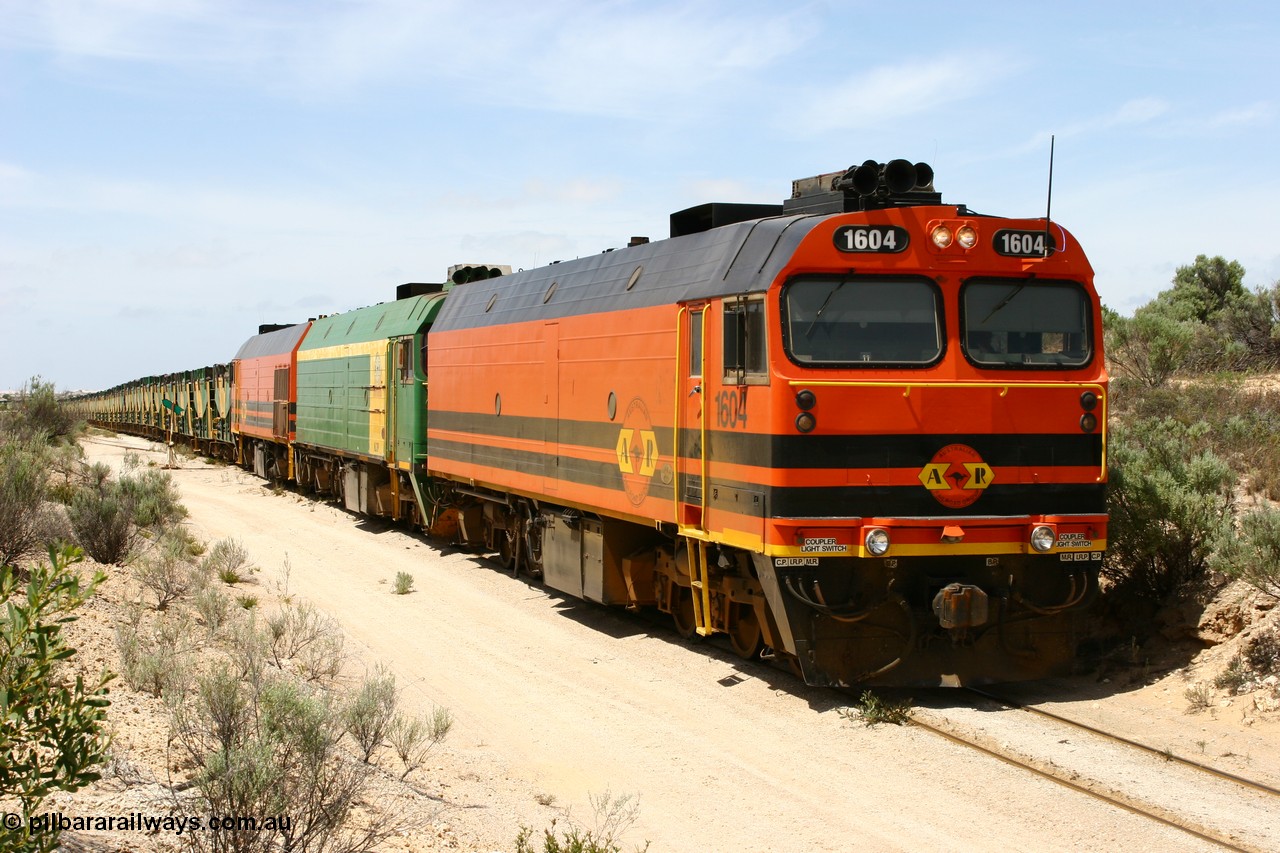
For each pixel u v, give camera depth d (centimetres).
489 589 1501
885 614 912
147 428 5616
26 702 459
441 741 830
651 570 1248
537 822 675
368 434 2197
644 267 1196
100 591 1111
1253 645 893
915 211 924
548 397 1388
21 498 1261
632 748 824
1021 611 930
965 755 774
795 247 903
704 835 657
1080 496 934
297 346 2891
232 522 2225
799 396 880
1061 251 948
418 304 2008
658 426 1105
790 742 823
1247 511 1107
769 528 887
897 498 893
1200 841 619
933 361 913
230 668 888
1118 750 773
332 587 1503
